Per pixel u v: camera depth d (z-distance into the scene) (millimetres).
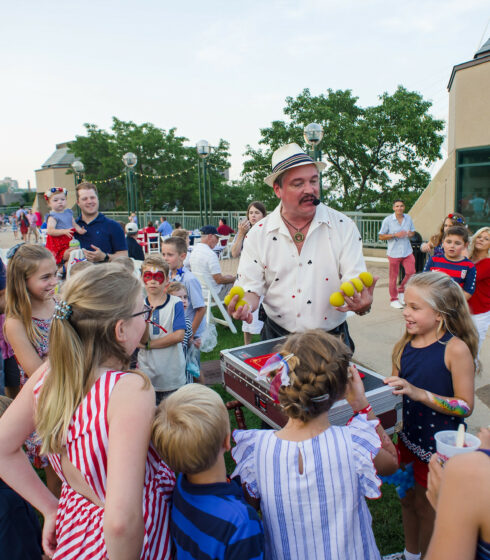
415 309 1996
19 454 1359
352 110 25203
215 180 36281
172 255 3590
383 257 11156
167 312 2861
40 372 1373
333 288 2395
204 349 5156
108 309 1214
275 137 25328
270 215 2451
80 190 4430
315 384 1351
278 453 1402
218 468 1311
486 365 4297
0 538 1478
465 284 3611
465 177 9953
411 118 23141
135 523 1035
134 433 1127
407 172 24391
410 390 1876
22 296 2332
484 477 813
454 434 1373
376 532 2404
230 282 5793
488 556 820
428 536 1956
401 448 2139
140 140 33125
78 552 1203
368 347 5109
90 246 4484
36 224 23266
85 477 1169
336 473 1346
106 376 1205
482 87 9305
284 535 1393
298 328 2459
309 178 2182
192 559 1235
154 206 35781
